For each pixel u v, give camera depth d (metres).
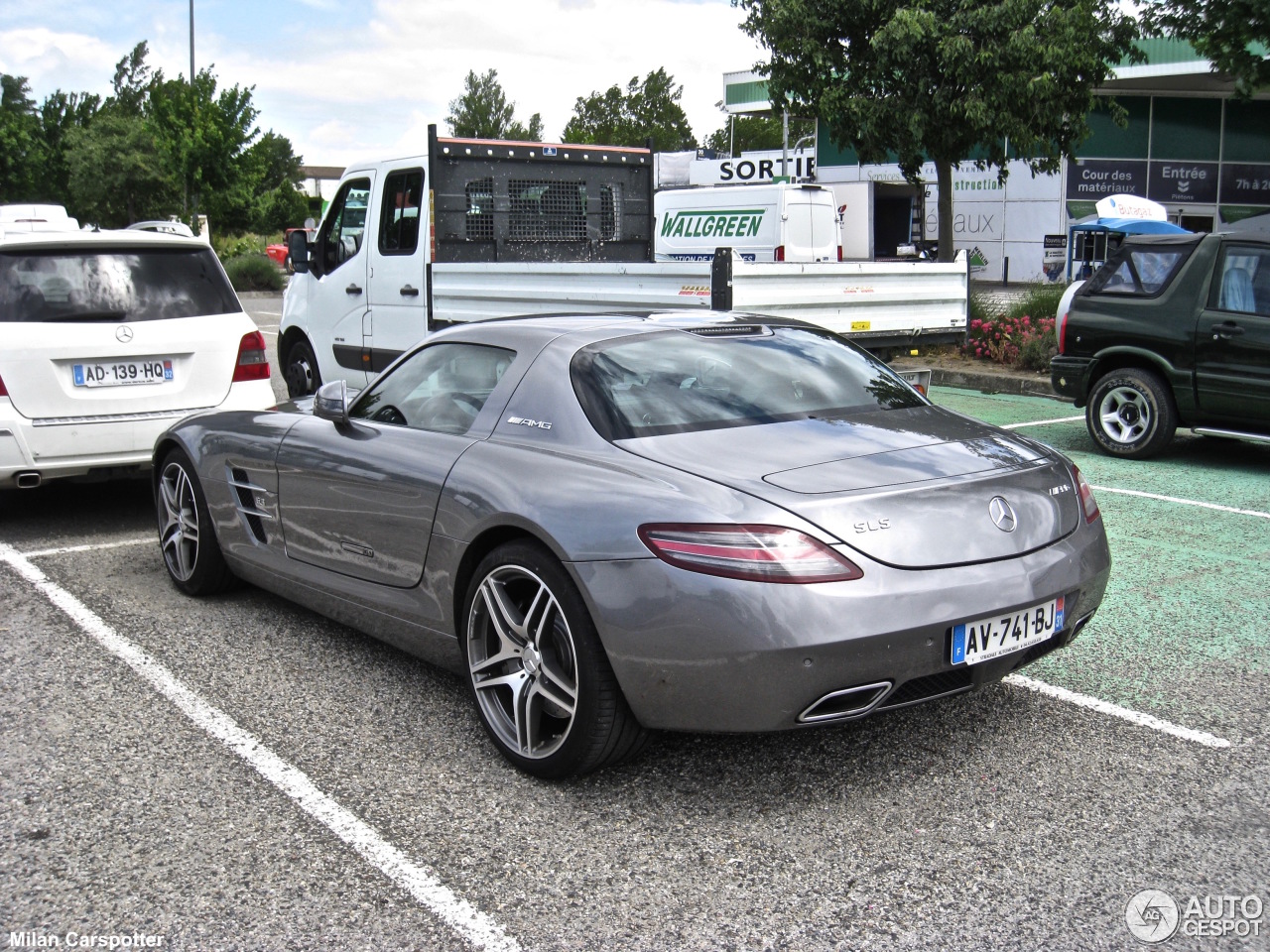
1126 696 4.04
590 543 3.14
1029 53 13.41
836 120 14.66
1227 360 7.84
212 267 6.86
